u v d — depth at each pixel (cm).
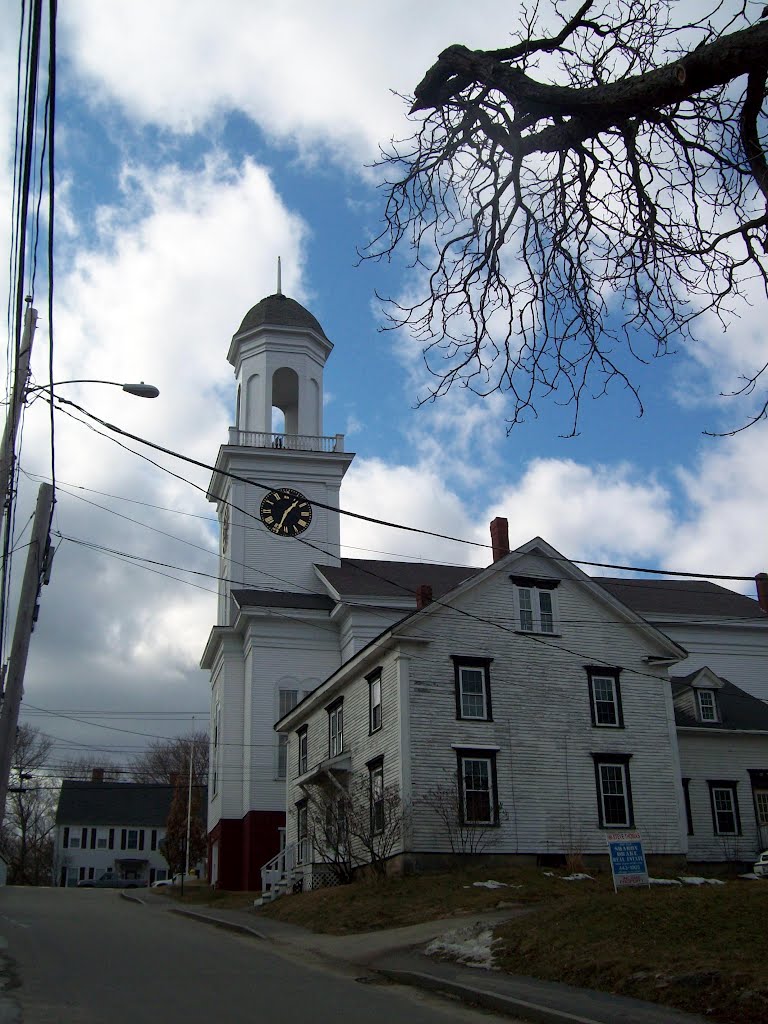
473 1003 1436
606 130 950
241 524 5250
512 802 3181
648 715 3462
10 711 1639
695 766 3781
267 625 4850
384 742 3244
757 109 888
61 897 4144
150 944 2112
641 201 966
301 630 4881
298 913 2720
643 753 3403
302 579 5203
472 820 3120
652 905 1747
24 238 1055
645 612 5194
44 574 1869
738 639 5250
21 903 3381
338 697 3697
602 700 3428
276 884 3662
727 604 5459
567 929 1730
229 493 5338
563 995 1390
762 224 916
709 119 907
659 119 923
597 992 1405
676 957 1446
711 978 1311
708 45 848
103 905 3522
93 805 8950
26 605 1706
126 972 1648
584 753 3328
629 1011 1259
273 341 5609
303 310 5738
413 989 1578
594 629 3497
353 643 4706
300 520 5297
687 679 4156
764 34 816
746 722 3941
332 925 2433
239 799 4756
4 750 1620
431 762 3131
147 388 1678
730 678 5159
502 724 3262
